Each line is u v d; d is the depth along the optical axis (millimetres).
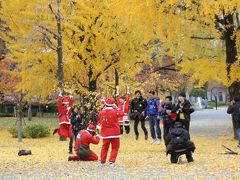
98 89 24906
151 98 17234
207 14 15172
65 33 21281
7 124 34906
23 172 10531
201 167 10445
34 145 19797
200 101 72000
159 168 10438
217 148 15484
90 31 20984
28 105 41062
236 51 17906
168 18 15633
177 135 11156
